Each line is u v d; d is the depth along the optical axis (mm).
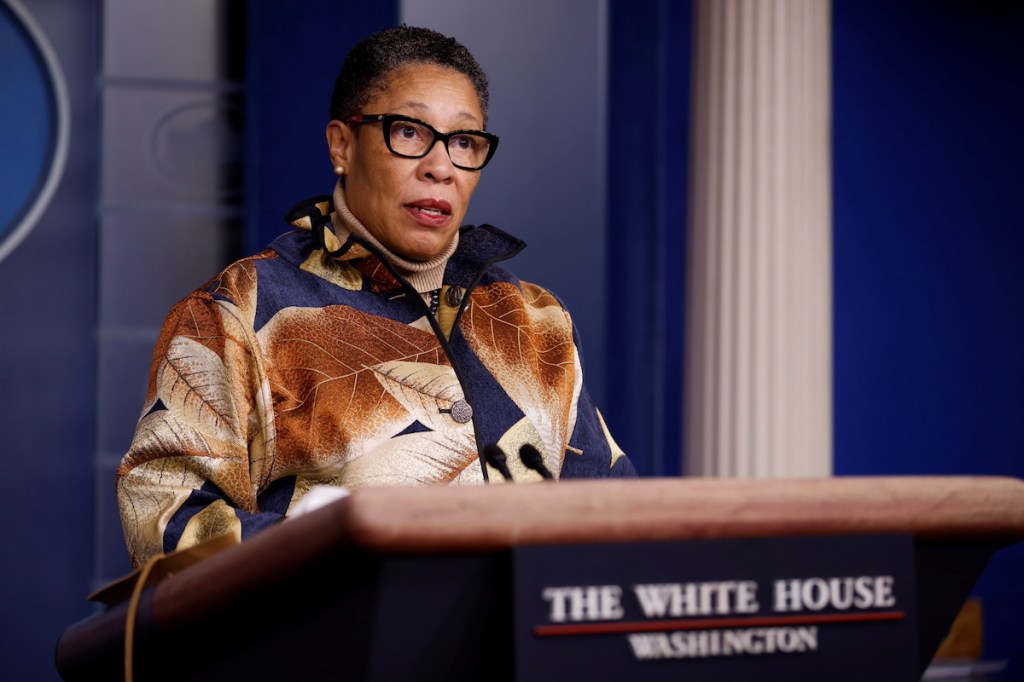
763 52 3938
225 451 1286
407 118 1461
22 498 4008
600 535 723
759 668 751
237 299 1388
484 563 724
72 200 4094
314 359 1393
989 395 4797
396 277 1478
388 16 3801
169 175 4172
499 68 3779
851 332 4625
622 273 3936
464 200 1511
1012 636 4621
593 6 3848
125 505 1246
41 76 4070
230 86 4219
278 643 775
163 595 823
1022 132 4891
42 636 4008
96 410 4102
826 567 774
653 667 730
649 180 3943
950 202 4777
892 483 803
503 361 1515
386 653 720
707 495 745
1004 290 4836
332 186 3957
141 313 4145
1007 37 4887
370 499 681
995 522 821
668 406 4211
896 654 783
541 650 708
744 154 3926
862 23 4691
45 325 4055
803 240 3936
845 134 4645
